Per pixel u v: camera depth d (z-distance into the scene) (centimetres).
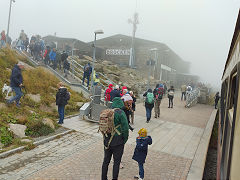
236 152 207
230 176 225
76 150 578
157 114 1211
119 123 383
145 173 465
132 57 3444
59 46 2973
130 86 1992
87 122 872
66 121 859
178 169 494
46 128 699
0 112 718
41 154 538
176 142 710
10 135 602
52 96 1097
